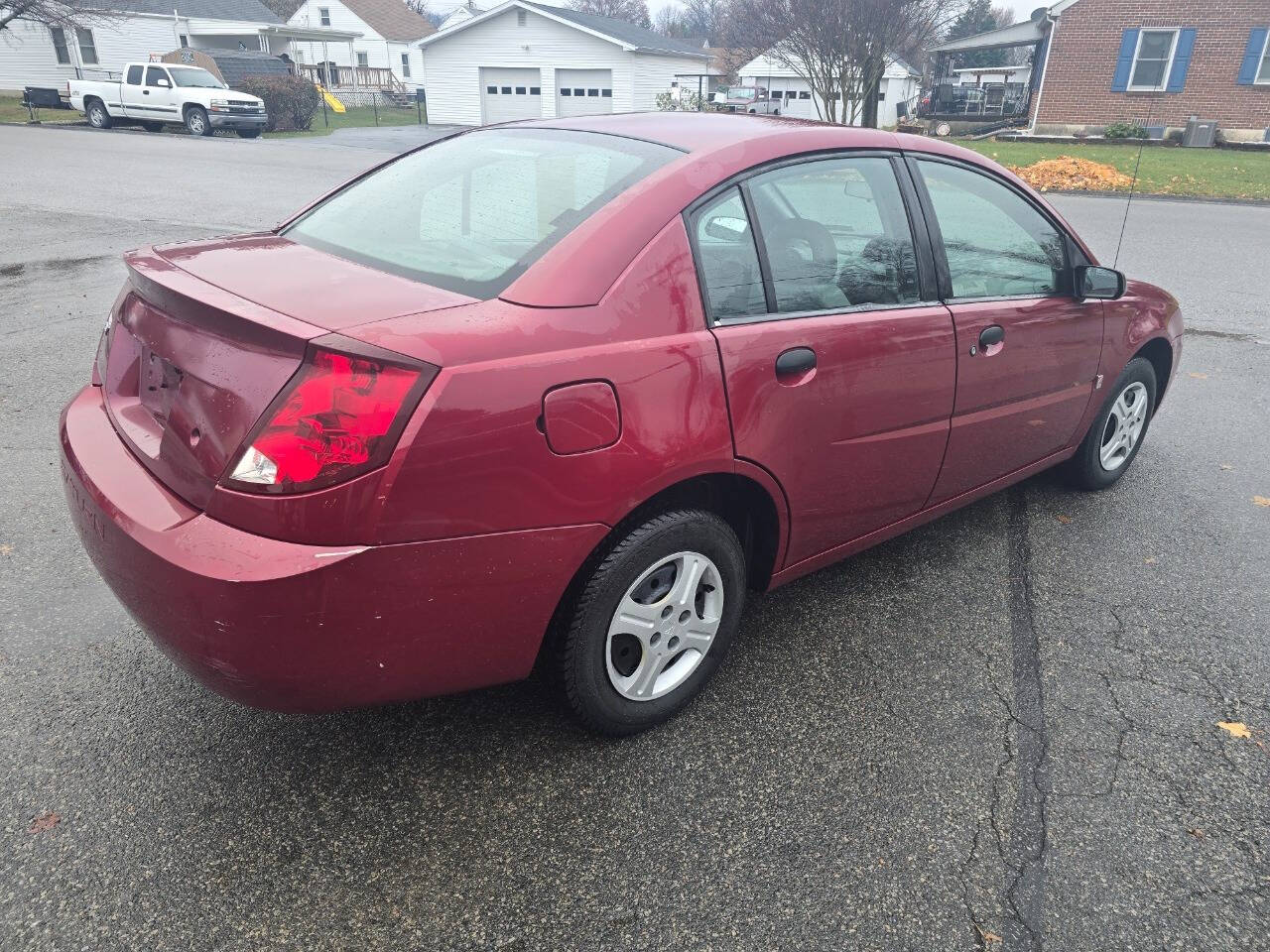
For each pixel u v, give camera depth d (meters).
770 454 2.52
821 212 2.71
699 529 2.44
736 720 2.66
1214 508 4.21
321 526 1.82
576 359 2.06
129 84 25.45
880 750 2.55
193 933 1.92
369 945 1.91
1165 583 3.52
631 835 2.22
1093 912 2.05
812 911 2.02
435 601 1.99
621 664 2.47
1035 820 2.31
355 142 24.89
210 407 1.94
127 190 13.34
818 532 2.88
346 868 2.09
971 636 3.13
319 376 1.82
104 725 2.52
